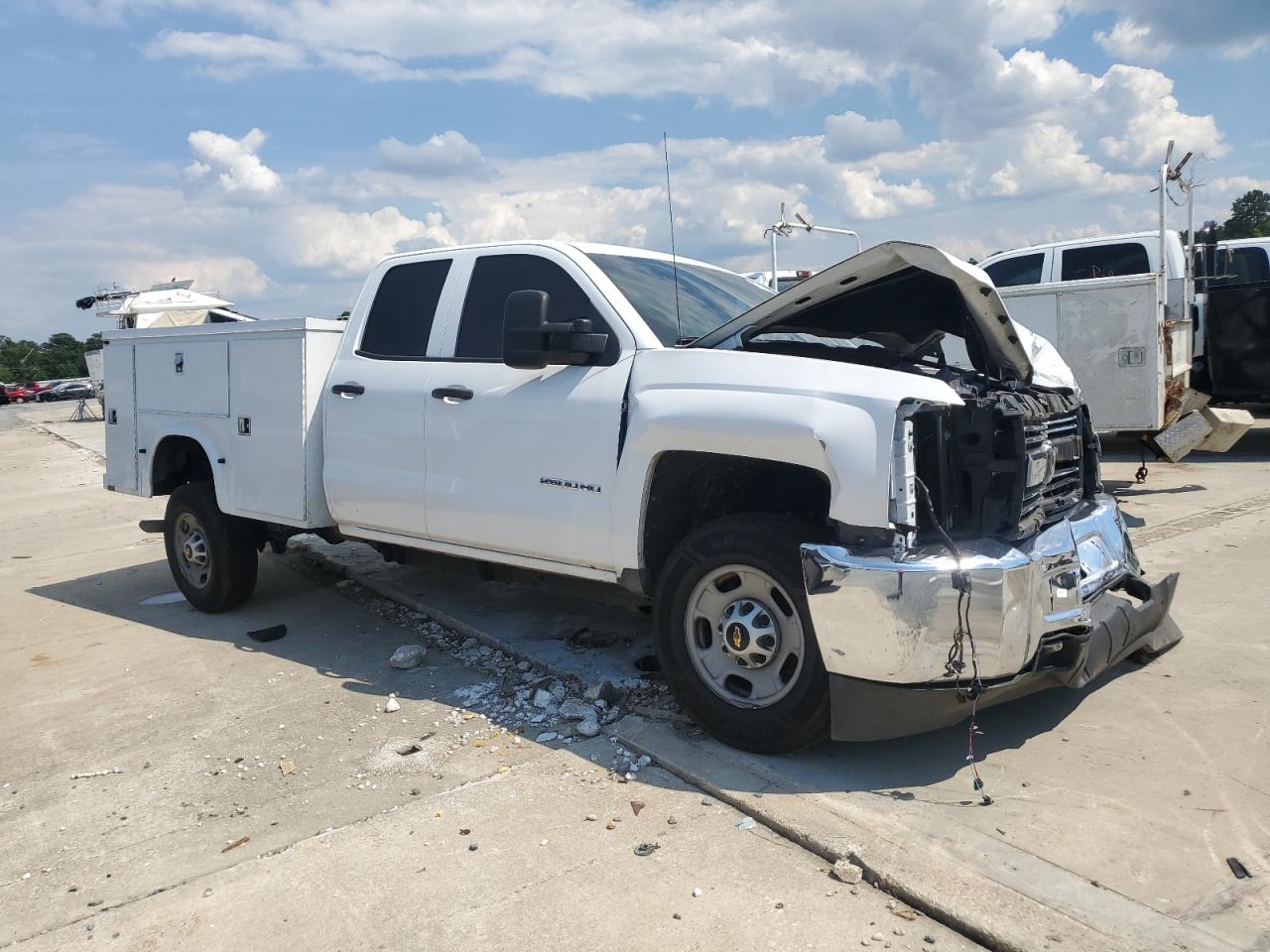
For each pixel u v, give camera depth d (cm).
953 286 388
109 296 2559
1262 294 1065
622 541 399
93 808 362
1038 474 365
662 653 390
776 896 284
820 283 362
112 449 676
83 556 866
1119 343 818
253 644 556
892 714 333
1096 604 404
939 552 328
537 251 456
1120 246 1046
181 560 639
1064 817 320
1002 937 256
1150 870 287
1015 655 328
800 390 346
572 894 289
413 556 527
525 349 402
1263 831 308
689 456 390
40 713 465
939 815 322
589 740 400
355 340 524
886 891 285
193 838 336
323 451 529
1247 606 537
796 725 357
